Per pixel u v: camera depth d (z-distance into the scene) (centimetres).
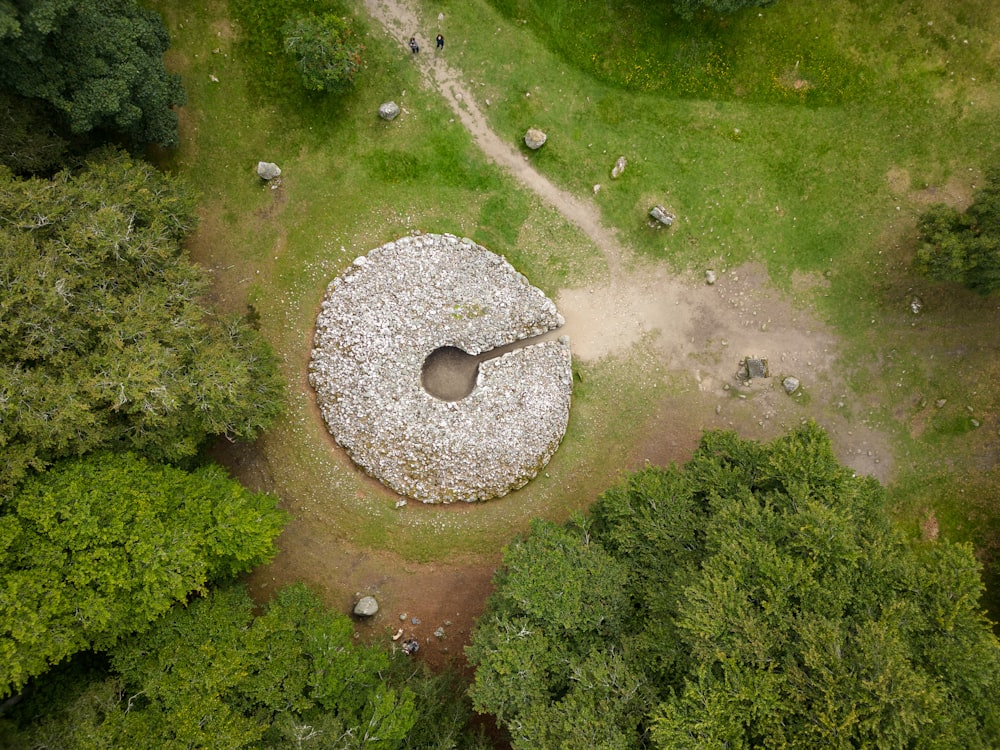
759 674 1942
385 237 3062
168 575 2170
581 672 2164
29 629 1950
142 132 2642
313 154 3022
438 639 3084
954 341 3094
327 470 3069
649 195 3084
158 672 2245
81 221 2269
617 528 2502
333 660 2438
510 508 3103
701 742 1886
